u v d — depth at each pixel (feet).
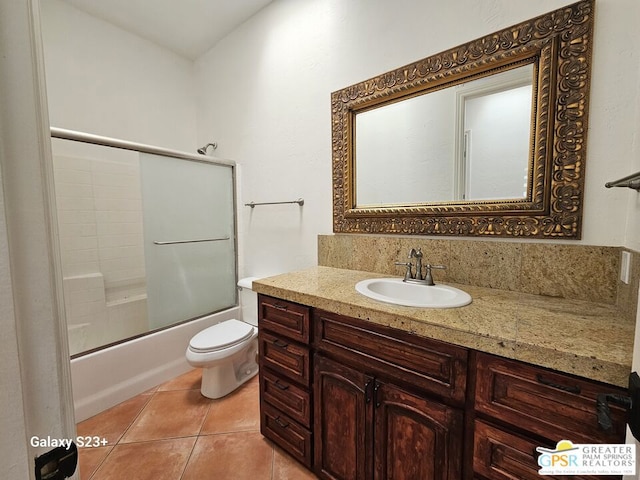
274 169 7.06
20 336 1.02
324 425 4.02
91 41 7.11
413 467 3.21
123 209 7.52
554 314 3.13
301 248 6.66
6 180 0.99
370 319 3.39
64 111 6.77
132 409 5.71
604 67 3.31
